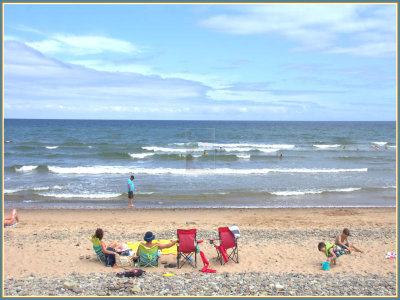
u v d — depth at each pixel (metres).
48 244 9.54
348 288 6.35
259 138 55.91
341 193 18.38
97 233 7.83
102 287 6.24
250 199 16.98
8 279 6.70
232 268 7.75
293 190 18.73
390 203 16.45
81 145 41.03
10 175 22.31
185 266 7.88
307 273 7.38
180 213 14.34
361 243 9.96
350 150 38.47
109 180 20.89
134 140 49.50
